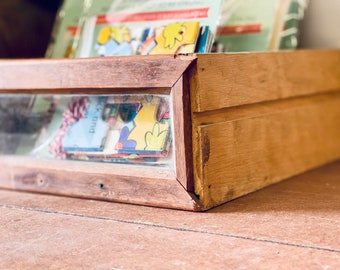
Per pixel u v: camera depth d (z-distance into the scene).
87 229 0.41
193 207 0.44
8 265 0.35
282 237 0.38
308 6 0.65
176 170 0.44
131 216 0.43
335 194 0.48
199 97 0.43
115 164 0.48
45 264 0.35
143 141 0.46
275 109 0.53
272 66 0.52
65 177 0.49
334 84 0.62
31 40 0.72
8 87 0.51
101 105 0.49
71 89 0.49
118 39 0.54
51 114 0.52
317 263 0.33
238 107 0.48
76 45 0.58
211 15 0.50
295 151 0.55
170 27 0.51
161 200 0.45
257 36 0.59
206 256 0.35
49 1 0.74
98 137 0.49
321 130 0.59
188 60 0.43
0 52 0.68
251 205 0.45
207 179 0.44
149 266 0.34
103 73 0.46
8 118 0.54
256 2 0.60
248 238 0.38
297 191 0.49
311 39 0.66
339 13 0.64
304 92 0.56
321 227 0.40
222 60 0.45
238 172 0.47
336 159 0.62
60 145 0.51
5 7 0.68
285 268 0.33
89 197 0.48
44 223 0.42
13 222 0.43
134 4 0.55
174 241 0.38
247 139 0.48
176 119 0.44
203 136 0.44
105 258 0.35
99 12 0.57
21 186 0.52
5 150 0.54
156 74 0.44
